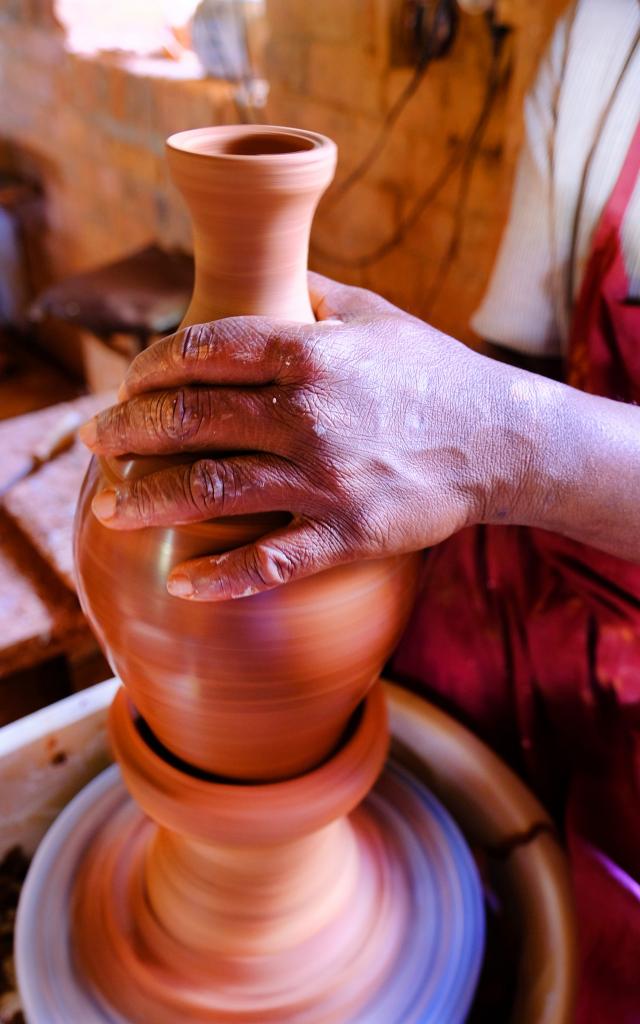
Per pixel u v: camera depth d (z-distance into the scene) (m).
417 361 0.52
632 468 0.58
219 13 2.13
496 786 0.87
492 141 1.47
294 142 0.57
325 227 1.98
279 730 0.60
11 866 0.92
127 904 0.79
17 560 1.18
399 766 0.93
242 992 0.71
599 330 0.82
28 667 1.12
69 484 1.30
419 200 1.68
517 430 0.55
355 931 0.76
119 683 0.92
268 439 0.48
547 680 0.87
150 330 2.21
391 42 1.59
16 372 3.44
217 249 0.53
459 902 0.80
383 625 0.59
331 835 0.75
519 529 0.89
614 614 0.81
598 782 0.84
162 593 0.54
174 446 0.50
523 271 0.94
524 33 1.23
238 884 0.70
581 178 0.85
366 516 0.50
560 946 0.74
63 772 0.90
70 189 3.18
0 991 0.85
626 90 0.80
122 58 2.68
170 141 0.52
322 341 0.49
